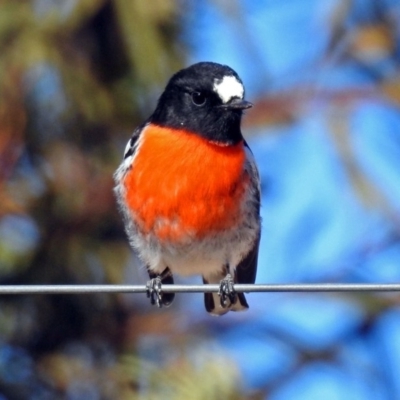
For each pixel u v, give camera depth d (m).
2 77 14.08
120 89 14.41
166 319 14.45
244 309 12.53
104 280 14.33
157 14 14.28
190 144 11.56
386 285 9.90
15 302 14.41
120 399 13.91
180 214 11.61
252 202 11.89
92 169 14.28
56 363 14.23
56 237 14.26
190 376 13.88
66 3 14.26
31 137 14.19
